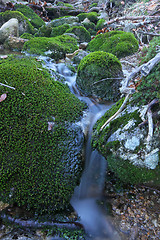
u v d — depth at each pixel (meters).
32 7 10.54
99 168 2.63
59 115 2.64
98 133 2.66
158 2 6.74
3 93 2.43
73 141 2.50
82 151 2.61
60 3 12.13
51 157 2.25
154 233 2.01
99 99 3.77
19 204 2.13
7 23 6.48
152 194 2.34
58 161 2.27
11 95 2.45
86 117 3.07
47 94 2.77
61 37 6.54
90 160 2.69
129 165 2.21
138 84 2.17
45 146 2.27
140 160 2.12
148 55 2.14
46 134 2.34
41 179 2.15
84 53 5.48
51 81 3.15
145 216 2.16
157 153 2.04
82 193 2.45
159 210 2.19
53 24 8.82
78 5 13.82
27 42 5.66
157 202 2.26
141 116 2.16
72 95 3.38
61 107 2.80
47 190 2.15
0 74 2.69
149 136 2.01
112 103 3.70
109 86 3.64
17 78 2.71
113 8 10.45
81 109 3.17
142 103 2.22
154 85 1.97
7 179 2.11
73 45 6.36
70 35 7.02
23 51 5.61
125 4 9.88
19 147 2.19
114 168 2.41
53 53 5.51
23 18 7.63
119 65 3.76
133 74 2.06
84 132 2.83
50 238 1.94
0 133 2.20
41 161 2.19
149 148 2.06
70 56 5.79
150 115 2.04
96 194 2.47
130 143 2.17
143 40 6.32
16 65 3.07
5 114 2.30
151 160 2.06
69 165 2.33
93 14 9.84
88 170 2.62
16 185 2.11
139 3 8.15
